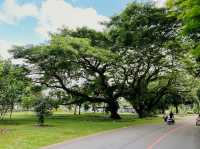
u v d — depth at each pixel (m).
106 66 61.09
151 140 25.80
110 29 57.44
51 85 61.12
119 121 55.09
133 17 53.88
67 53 51.81
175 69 65.12
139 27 54.19
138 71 64.06
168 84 76.12
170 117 53.16
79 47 53.59
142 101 74.44
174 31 53.34
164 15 50.94
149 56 59.91
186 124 53.94
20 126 38.22
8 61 49.34
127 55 60.03
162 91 78.12
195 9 15.22
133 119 64.19
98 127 39.12
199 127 45.62
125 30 54.72
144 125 47.56
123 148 20.12
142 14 52.59
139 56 59.59
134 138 27.05
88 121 51.75
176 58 61.56
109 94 64.38
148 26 53.78
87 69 60.34
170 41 55.38
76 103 66.38
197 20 15.79
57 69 56.84
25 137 25.52
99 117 66.50
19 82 47.06
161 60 63.50
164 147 21.41
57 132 30.81
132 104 74.50
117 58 58.66
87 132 32.19
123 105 123.50
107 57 56.00
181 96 92.19
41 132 30.34
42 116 40.34
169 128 42.25
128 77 65.38
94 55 53.59
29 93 46.81
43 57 53.47
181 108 157.12
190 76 74.50
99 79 62.84
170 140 26.33
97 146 20.92
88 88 64.69
